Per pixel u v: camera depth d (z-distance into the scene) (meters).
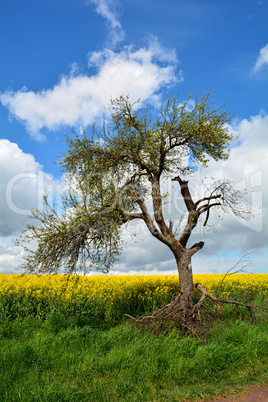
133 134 9.16
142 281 13.45
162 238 8.66
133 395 4.70
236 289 13.27
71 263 8.30
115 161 9.30
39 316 9.12
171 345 6.26
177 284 12.59
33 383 4.80
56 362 5.73
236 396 4.75
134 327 7.68
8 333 7.70
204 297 8.12
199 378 5.32
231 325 8.02
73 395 4.48
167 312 7.71
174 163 9.88
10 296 9.98
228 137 8.61
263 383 5.14
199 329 7.20
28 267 8.15
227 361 5.88
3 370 5.25
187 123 8.57
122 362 5.55
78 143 9.34
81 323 8.92
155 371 5.25
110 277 16.39
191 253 8.70
